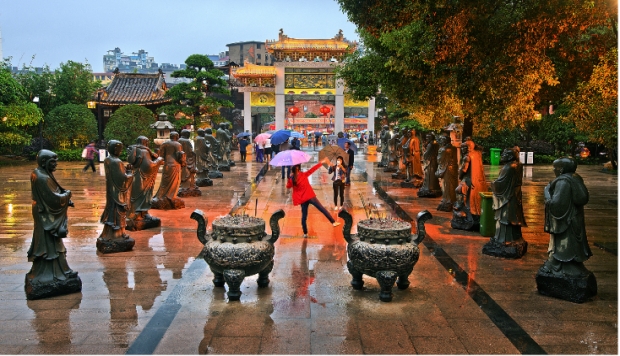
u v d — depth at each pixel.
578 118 13.76
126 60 188.12
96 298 7.17
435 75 14.14
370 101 46.16
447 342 5.78
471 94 13.27
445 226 12.12
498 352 5.55
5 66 32.88
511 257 9.19
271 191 18.52
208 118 37.75
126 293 7.38
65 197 7.34
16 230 11.79
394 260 6.96
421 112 19.91
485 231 10.85
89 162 25.59
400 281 7.50
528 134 31.80
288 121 48.31
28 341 5.78
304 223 11.13
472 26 12.28
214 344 5.71
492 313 6.62
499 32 12.64
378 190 18.80
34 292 7.08
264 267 7.36
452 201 14.15
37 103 38.47
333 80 46.22
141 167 11.65
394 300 7.09
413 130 19.72
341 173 14.59
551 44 12.53
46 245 7.23
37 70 50.25
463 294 7.34
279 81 46.12
